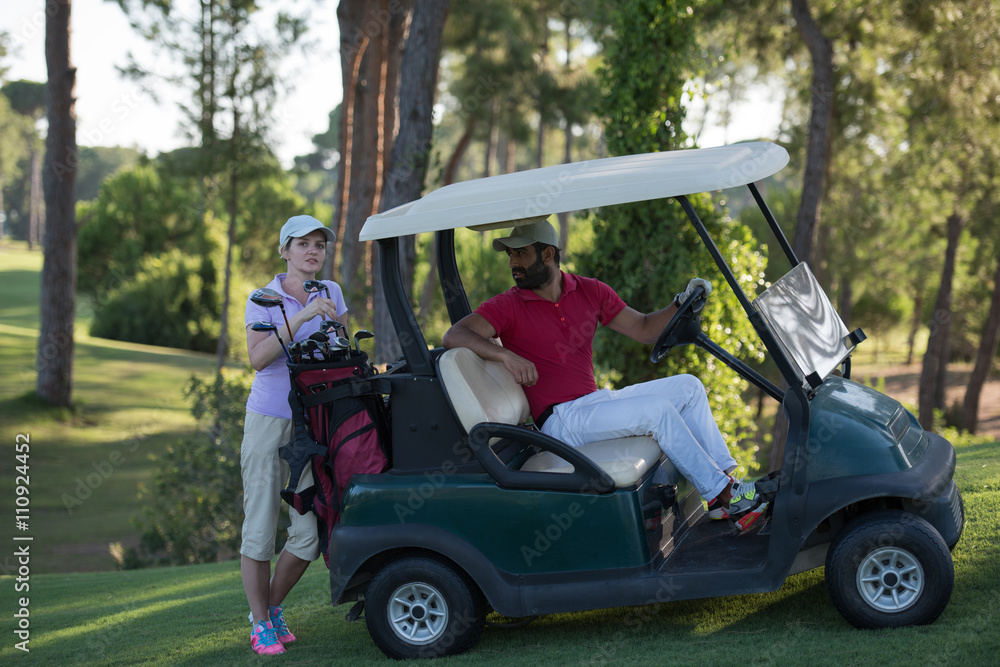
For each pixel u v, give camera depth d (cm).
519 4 1677
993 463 435
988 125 946
